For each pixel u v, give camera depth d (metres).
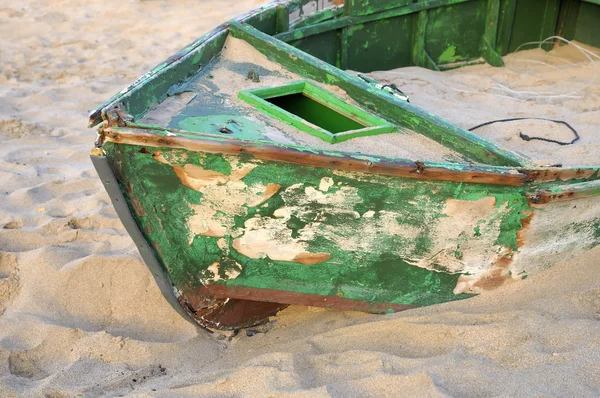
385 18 4.85
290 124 2.97
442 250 2.68
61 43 6.52
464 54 5.36
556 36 5.54
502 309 2.67
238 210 2.54
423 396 2.25
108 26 6.97
